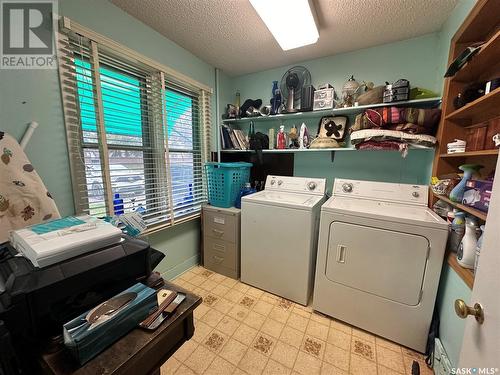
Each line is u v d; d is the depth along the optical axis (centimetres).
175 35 179
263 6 133
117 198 159
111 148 154
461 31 131
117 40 147
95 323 56
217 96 248
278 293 188
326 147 201
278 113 222
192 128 225
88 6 131
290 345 140
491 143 122
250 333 149
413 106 177
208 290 197
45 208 106
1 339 47
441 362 114
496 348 50
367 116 171
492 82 98
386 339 145
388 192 177
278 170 249
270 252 188
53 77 121
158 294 78
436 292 129
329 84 212
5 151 97
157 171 187
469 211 111
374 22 160
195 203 229
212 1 139
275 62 228
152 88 177
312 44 190
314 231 176
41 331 58
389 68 191
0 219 94
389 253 139
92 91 137
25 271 58
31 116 114
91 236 70
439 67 169
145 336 62
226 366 126
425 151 184
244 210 197
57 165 125
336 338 146
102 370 52
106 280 71
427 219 132
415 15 151
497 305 52
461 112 130
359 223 147
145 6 145
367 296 148
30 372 59
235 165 215
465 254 108
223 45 194
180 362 128
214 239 223
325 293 163
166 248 205
